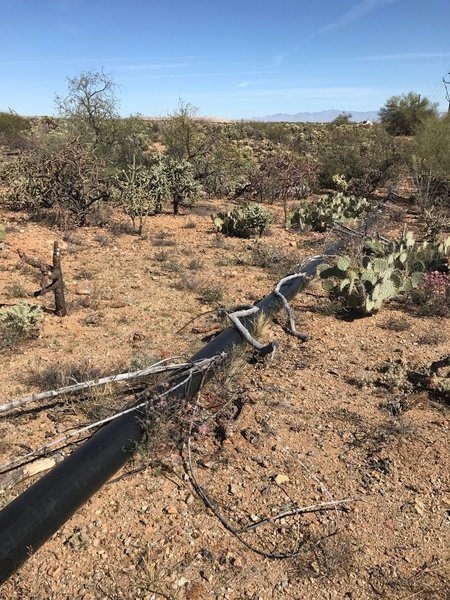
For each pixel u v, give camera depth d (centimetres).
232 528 344
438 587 305
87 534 338
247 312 602
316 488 380
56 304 678
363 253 938
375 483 386
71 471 349
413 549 331
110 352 577
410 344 625
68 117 1980
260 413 466
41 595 297
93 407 464
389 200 1767
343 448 424
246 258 1020
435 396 503
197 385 471
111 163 1777
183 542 333
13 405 402
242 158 2178
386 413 471
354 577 311
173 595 298
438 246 967
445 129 1742
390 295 741
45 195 1271
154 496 371
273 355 546
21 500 324
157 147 2702
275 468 400
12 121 3089
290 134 3822
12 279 833
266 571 314
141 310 713
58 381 496
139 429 402
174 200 1497
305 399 493
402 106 3269
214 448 421
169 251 1058
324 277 768
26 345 591
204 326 657
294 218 1395
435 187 1716
